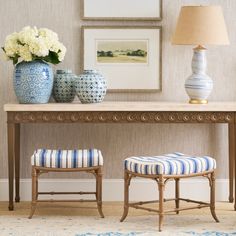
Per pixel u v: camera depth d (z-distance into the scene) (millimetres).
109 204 7066
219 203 7102
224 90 7164
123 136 7191
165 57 7137
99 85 6750
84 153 6488
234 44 7137
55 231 6105
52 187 7207
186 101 7129
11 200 6793
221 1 7105
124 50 7121
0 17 7105
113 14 7094
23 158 7191
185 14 6797
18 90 6707
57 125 7191
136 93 7152
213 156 7207
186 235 6004
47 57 6770
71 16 7109
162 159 6340
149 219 6500
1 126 7172
